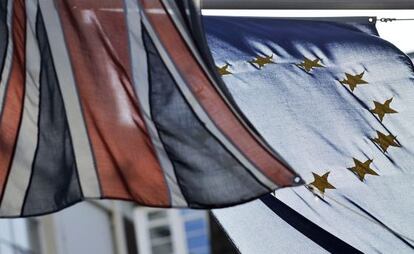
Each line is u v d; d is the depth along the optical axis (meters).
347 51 8.20
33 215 6.37
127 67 6.57
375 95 7.91
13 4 6.72
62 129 6.49
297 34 8.34
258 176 6.14
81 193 6.36
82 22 6.68
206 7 8.63
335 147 7.54
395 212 7.24
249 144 6.21
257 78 7.86
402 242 7.09
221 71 7.87
